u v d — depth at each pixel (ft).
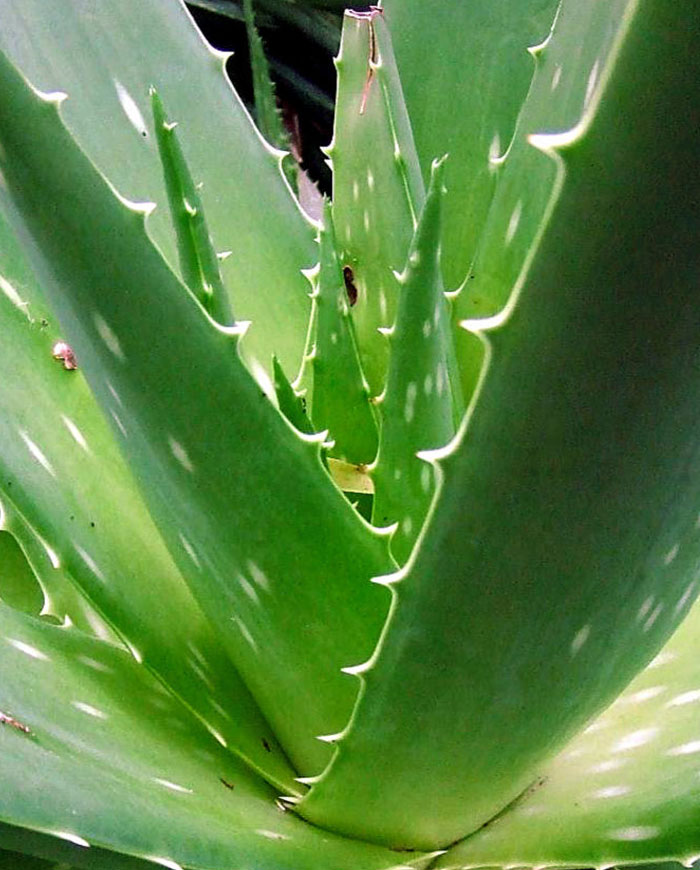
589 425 0.77
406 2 1.35
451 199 1.36
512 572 0.83
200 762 1.02
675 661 1.08
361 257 1.26
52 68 1.27
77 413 1.12
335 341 1.15
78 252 0.82
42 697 0.96
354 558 0.94
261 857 0.92
